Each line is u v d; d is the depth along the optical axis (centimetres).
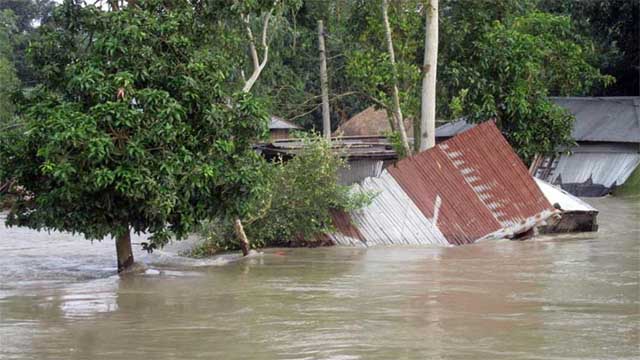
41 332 1136
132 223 1568
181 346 1048
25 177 1534
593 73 2878
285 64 3531
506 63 2594
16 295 1421
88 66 1501
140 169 1462
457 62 2644
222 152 1567
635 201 3066
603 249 1875
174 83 1527
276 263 1747
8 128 1580
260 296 1377
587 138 3409
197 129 1564
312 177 1939
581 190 3350
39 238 2261
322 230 1964
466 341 1046
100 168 1445
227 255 1891
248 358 986
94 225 1529
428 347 1018
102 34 1525
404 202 2000
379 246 1966
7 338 1103
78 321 1205
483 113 2608
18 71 4350
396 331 1104
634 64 3916
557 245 1948
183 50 1548
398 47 2595
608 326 1123
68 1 1576
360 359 969
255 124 1602
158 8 1622
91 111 1456
